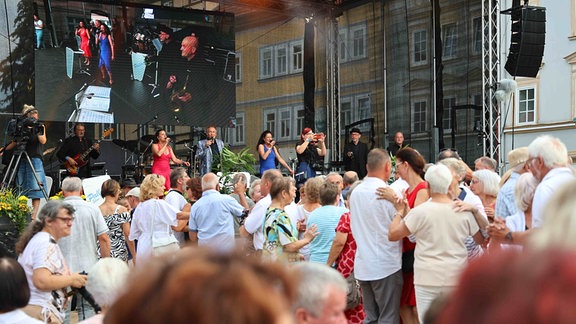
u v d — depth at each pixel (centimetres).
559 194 97
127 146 1597
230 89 1780
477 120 1487
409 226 520
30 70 1524
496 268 83
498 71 1445
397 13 1636
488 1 1462
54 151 1692
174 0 1823
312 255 644
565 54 2039
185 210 800
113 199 806
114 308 105
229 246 111
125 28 1655
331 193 651
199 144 1466
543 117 2073
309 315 317
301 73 1822
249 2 1734
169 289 101
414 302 585
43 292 481
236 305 98
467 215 512
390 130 1656
